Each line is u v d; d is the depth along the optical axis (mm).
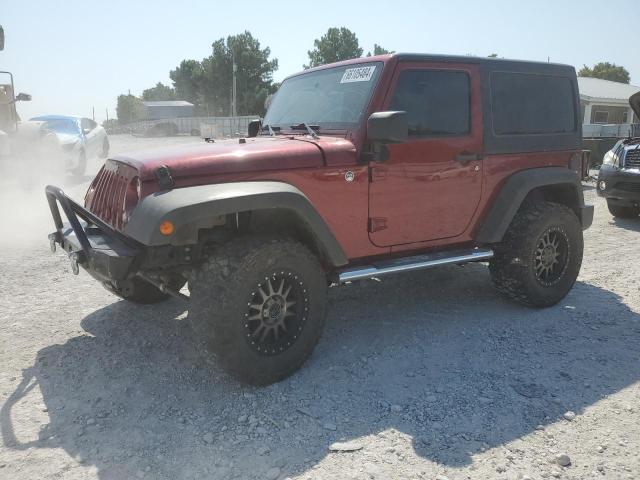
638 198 8141
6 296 4965
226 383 3498
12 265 5871
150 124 59344
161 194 3111
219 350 3207
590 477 2631
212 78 69312
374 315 4664
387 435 2951
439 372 3650
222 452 2811
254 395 3354
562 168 4844
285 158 3482
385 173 3855
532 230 4516
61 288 5207
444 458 2762
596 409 3215
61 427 3010
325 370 3674
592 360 3830
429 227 4191
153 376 3578
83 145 13320
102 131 16281
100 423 3057
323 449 2836
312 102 4328
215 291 3176
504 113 4496
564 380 3551
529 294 4629
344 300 5020
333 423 3061
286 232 3744
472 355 3900
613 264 6234
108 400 3289
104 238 3568
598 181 8750
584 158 5254
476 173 4340
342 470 2672
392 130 3400
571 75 4996
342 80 4168
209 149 3510
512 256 4559
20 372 3598
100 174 4145
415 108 3996
